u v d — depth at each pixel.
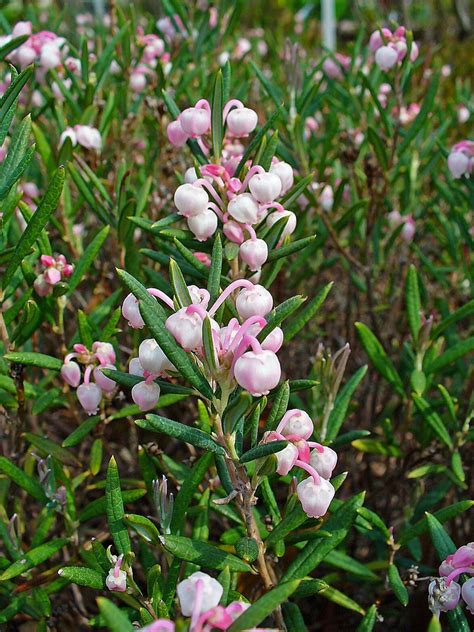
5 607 0.13
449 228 0.19
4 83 0.18
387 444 0.15
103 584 0.10
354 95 0.21
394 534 0.15
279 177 0.11
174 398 0.13
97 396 0.12
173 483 0.14
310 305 0.12
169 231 0.12
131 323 0.09
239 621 0.07
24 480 0.12
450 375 0.17
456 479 0.14
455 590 0.09
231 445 0.09
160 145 0.19
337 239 0.17
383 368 0.15
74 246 0.17
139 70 0.20
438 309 0.19
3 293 0.13
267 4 0.59
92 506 0.12
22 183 0.19
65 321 0.19
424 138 0.21
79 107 0.18
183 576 0.11
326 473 0.09
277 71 0.27
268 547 0.10
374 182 0.19
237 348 0.08
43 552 0.12
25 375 0.16
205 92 0.18
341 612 0.16
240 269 0.12
